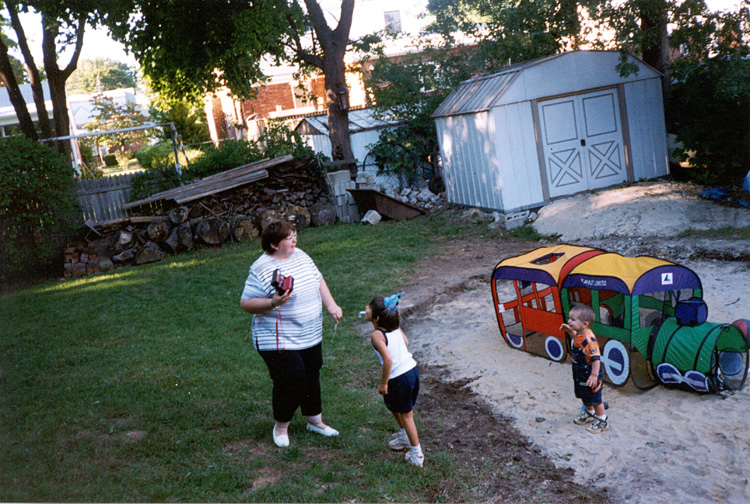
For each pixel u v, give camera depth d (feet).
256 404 20.95
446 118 56.54
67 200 50.44
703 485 14.76
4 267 48.73
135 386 22.65
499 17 58.13
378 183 68.54
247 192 58.29
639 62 50.98
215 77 73.67
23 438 17.97
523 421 19.39
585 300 24.00
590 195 49.14
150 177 59.72
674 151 50.60
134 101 170.09
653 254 35.53
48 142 65.51
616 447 17.04
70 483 14.94
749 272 29.73
